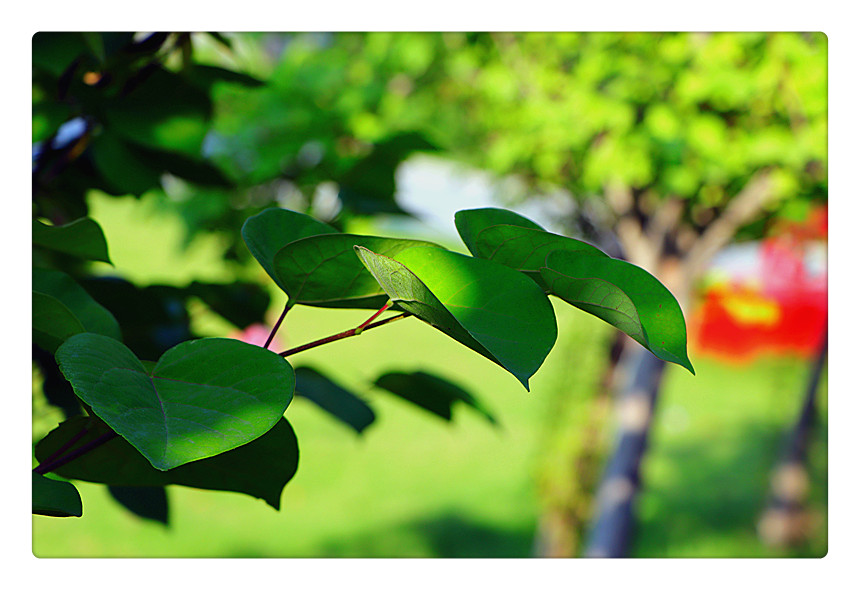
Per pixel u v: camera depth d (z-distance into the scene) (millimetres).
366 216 1595
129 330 1122
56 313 717
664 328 572
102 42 1051
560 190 3619
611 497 4047
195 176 1234
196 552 5121
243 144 2238
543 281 607
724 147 2811
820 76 2666
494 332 522
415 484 6348
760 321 4941
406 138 1531
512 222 632
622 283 583
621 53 2939
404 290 527
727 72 2723
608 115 2830
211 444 467
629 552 4238
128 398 489
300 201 1845
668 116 2715
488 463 6734
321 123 1915
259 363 544
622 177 2873
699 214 3668
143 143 1100
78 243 814
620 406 4109
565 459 4508
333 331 9211
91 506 5547
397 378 965
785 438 5406
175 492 6141
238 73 1140
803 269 4223
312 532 5574
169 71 1106
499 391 8305
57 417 995
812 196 3100
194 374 533
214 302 1291
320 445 7207
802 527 5148
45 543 4980
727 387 8031
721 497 6027
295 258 599
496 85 3084
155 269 4320
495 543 5480
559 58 3186
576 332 4570
